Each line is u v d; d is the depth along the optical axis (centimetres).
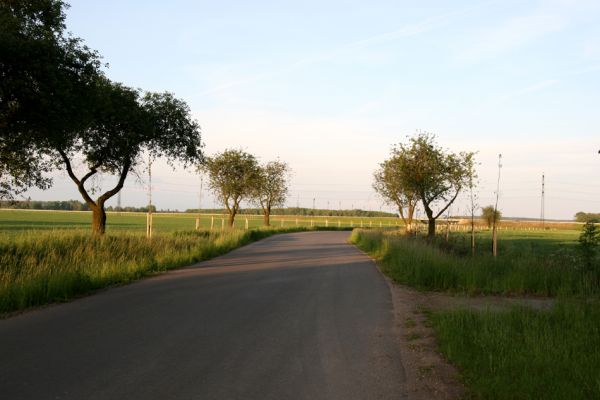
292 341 728
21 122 1286
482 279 1286
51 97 1228
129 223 6525
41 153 1781
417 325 854
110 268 1366
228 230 3572
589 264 1288
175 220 8594
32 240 1711
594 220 1315
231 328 802
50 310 934
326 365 614
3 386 517
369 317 918
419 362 634
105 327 794
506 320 779
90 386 520
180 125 2405
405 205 3656
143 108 2248
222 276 1485
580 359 579
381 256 2202
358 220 12106
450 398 509
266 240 3775
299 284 1344
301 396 505
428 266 1392
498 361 573
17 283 1042
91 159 2217
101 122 2027
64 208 15038
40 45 1185
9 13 1214
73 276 1146
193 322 841
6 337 724
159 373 567
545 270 1282
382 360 640
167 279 1405
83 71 1356
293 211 15675
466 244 2362
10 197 1728
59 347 670
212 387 525
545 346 622
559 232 6906
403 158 2950
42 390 506
